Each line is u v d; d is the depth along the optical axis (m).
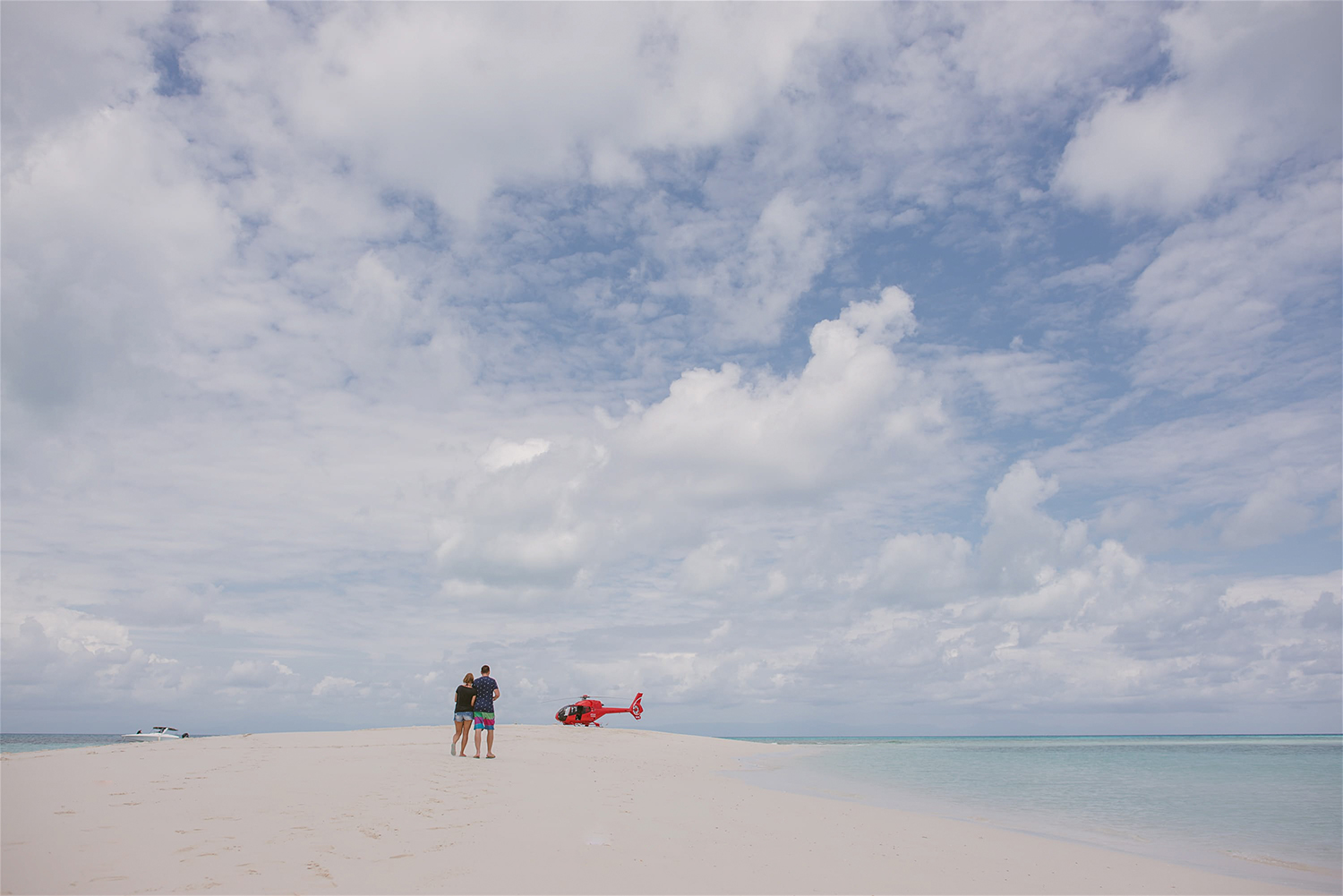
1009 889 10.48
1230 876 12.36
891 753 57.16
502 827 11.42
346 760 19.48
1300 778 33.44
